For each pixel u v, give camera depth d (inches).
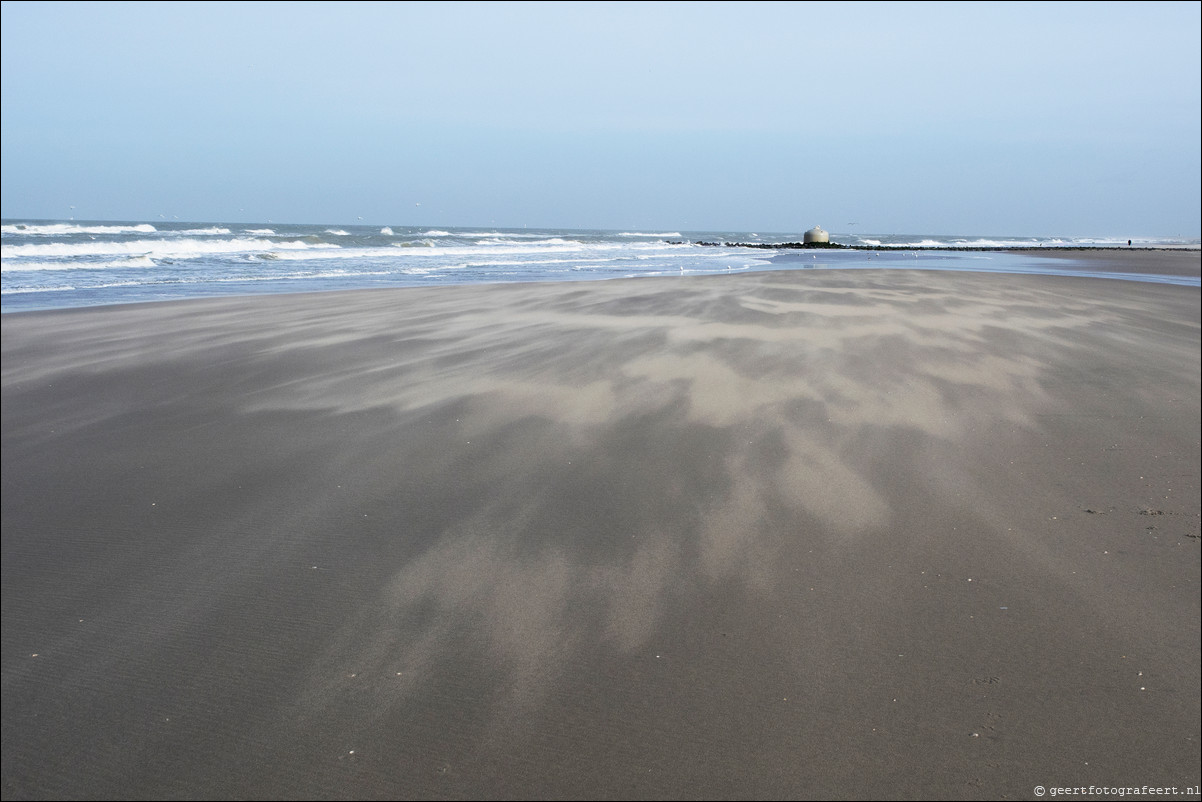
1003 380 261.9
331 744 86.9
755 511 147.3
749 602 114.3
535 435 197.2
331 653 104.0
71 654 106.4
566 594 117.3
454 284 674.2
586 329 363.9
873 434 196.7
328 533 141.4
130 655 105.6
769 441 190.1
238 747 87.3
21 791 82.6
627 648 103.1
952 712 90.7
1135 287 711.1
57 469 183.6
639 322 387.9
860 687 94.9
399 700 93.7
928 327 374.9
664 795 78.6
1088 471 172.7
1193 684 96.5
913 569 124.9
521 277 788.0
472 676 98.0
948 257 1542.8
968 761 83.3
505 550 132.4
